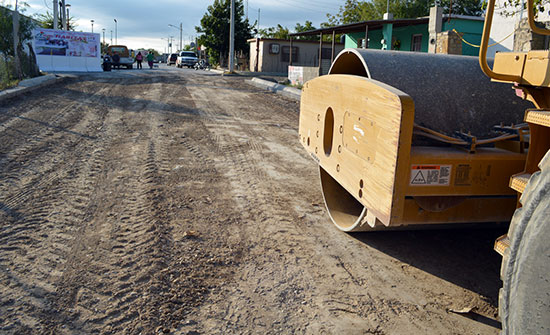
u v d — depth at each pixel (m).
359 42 26.31
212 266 3.67
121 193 5.47
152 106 12.89
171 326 2.85
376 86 3.02
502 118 3.49
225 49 46.66
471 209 3.16
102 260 3.72
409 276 3.57
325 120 4.20
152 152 7.58
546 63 2.26
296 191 5.82
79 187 5.66
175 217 4.74
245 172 6.65
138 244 4.03
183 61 47.47
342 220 4.55
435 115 3.40
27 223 4.45
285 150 8.26
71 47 30.47
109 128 9.51
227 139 8.95
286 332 2.83
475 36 18.42
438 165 2.89
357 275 3.58
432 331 2.86
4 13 19.45
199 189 5.75
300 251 4.00
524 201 1.99
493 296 3.27
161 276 3.46
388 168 2.83
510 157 2.97
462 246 4.13
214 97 16.11
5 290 3.22
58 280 3.38
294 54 39.41
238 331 2.83
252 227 4.54
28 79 18.22
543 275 1.81
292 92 17.75
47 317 2.92
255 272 3.59
